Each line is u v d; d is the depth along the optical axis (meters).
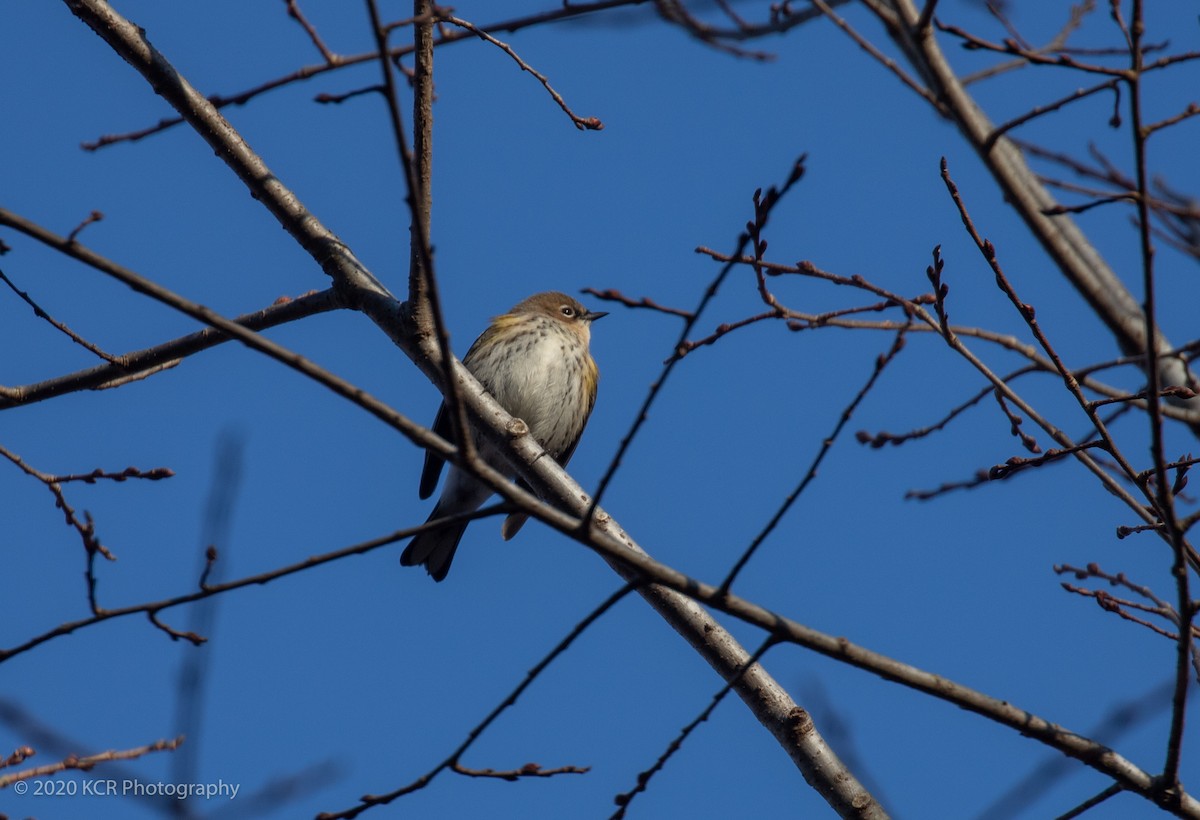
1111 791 7.77
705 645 9.34
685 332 6.79
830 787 8.94
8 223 6.65
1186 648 7.39
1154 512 8.86
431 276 6.65
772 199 6.55
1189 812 7.62
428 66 9.05
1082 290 10.81
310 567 7.07
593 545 7.11
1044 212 7.36
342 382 6.93
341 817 7.59
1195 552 8.57
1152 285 7.17
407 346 10.48
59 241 6.65
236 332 6.83
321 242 10.80
